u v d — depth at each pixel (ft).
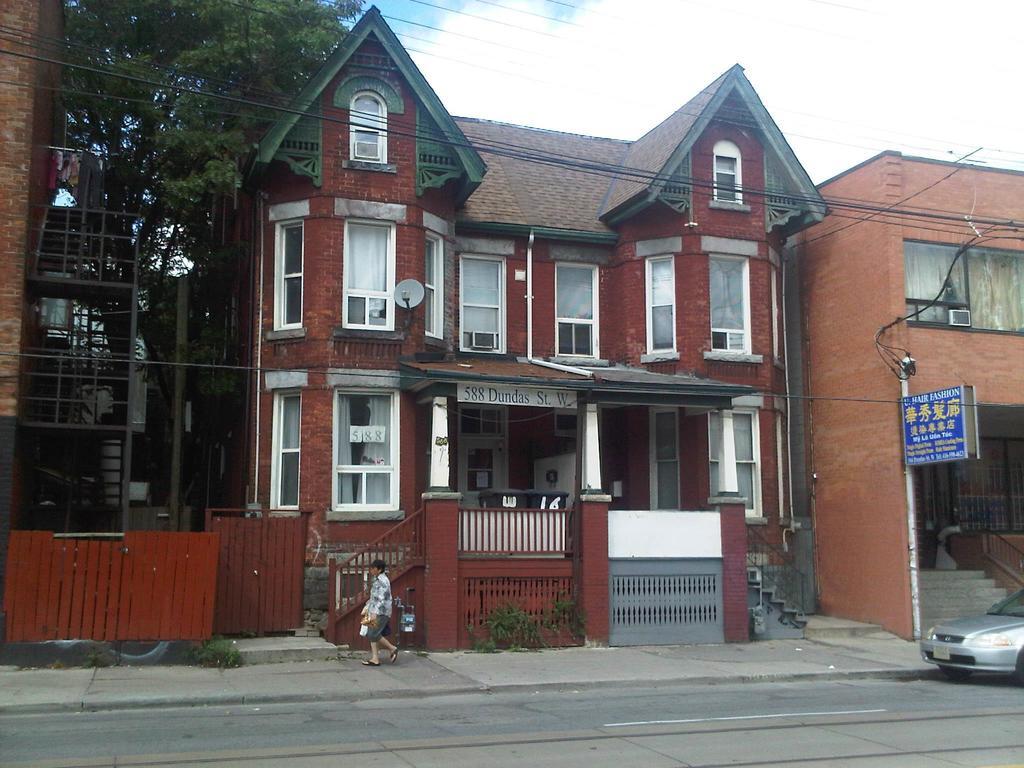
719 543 63.72
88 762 29.32
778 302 75.15
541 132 84.28
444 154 66.39
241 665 51.08
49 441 64.64
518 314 71.26
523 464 71.36
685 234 70.79
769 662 55.16
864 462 70.44
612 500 71.61
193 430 79.20
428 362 63.16
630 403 62.85
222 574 57.26
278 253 64.69
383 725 36.50
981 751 31.96
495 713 39.68
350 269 63.93
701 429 68.54
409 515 62.23
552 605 60.08
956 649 50.47
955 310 71.26
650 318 71.72
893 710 40.73
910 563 66.23
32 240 56.65
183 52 69.05
